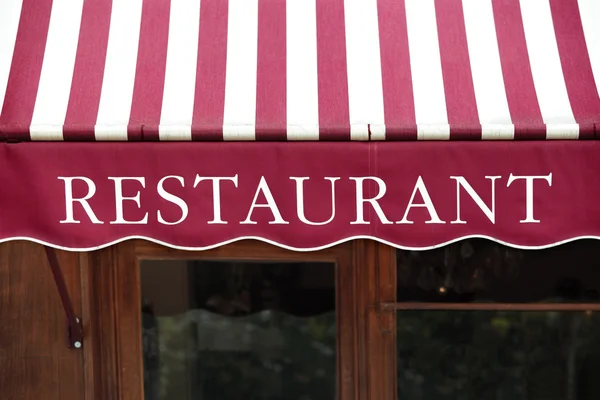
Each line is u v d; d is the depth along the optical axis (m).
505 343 3.38
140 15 3.18
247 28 3.16
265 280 3.39
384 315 3.37
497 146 2.84
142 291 3.41
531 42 3.08
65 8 3.19
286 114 2.92
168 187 2.91
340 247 3.34
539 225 2.87
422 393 3.43
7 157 2.91
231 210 2.92
